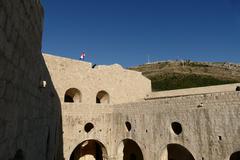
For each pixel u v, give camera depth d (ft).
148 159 75.31
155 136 74.38
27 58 21.11
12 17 15.62
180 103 68.95
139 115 81.30
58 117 68.39
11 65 16.42
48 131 42.86
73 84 98.78
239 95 56.24
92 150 104.68
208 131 61.00
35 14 23.26
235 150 55.01
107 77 111.96
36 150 29.55
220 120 58.95
